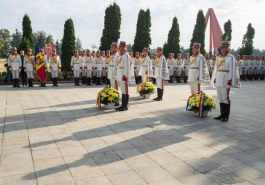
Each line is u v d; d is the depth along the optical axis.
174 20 26.00
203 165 4.46
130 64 8.73
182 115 8.22
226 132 6.47
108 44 23.09
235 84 7.46
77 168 4.26
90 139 5.70
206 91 14.23
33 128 6.41
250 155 4.97
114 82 9.84
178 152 5.05
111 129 6.49
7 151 4.91
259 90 15.55
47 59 15.21
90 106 9.26
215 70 7.98
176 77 19.86
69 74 19.05
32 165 4.33
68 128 6.48
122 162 4.53
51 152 4.91
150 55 24.56
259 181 3.92
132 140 5.70
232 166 4.45
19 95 11.40
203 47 27.05
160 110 8.89
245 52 32.34
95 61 16.69
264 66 24.83
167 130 6.54
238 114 8.62
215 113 8.62
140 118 7.70
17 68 14.34
